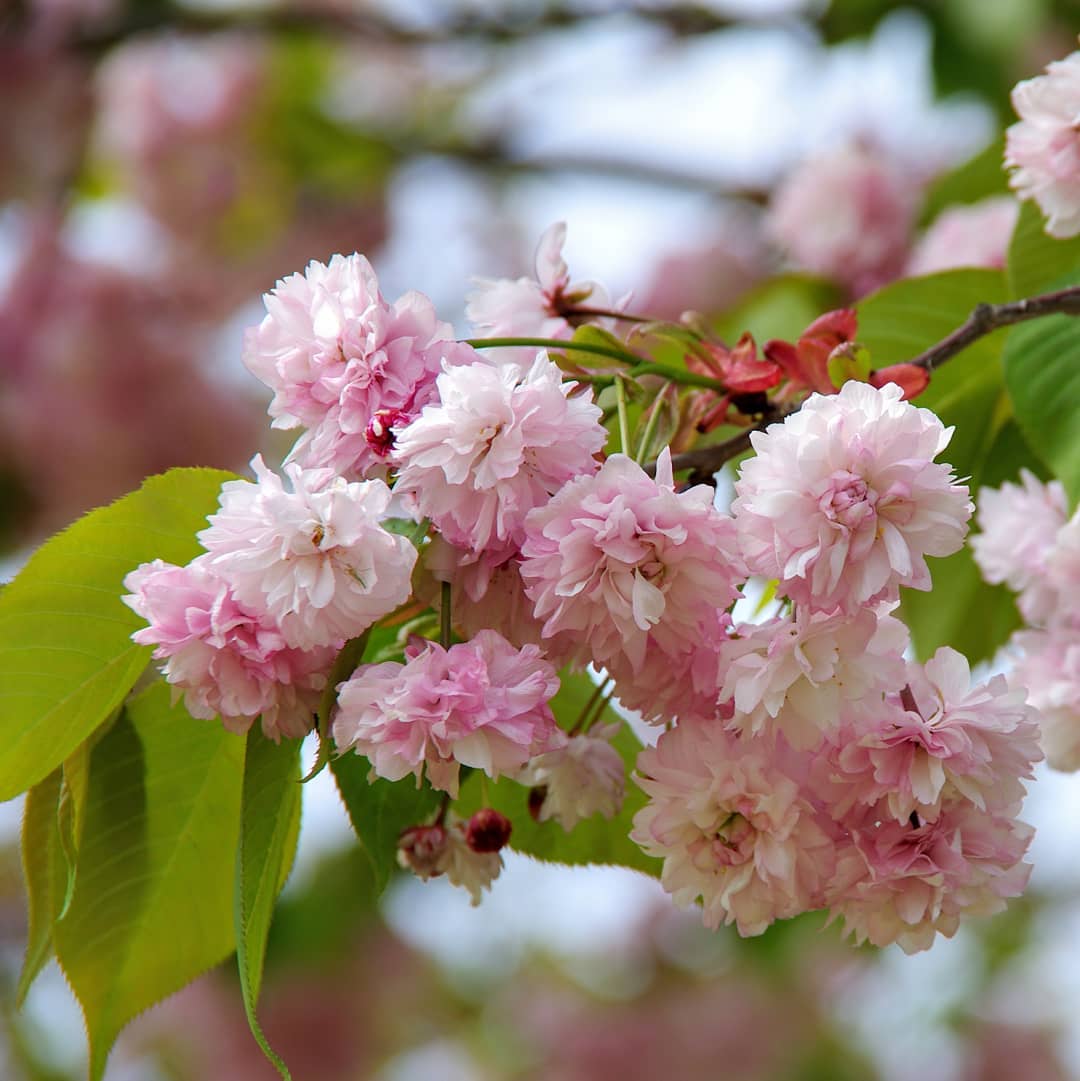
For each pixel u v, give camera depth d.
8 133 3.20
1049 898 3.16
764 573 1.18
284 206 3.31
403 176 3.28
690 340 1.27
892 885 1.20
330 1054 3.06
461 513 1.19
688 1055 3.29
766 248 2.74
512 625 1.20
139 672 1.23
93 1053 1.27
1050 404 1.33
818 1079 3.23
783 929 2.98
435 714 1.17
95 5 3.11
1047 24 2.25
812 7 2.44
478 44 2.84
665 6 2.58
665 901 3.36
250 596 1.18
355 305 1.21
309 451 1.21
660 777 1.20
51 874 1.26
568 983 3.42
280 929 2.70
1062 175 1.30
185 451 2.93
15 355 2.94
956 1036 3.26
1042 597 1.35
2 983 2.99
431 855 1.24
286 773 1.21
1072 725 1.33
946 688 1.21
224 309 3.19
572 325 1.29
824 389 1.27
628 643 1.19
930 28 2.29
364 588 1.18
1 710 1.23
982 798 1.20
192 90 3.31
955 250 1.61
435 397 1.20
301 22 2.96
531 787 1.26
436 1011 3.26
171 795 1.27
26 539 2.90
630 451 1.25
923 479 1.18
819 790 1.20
